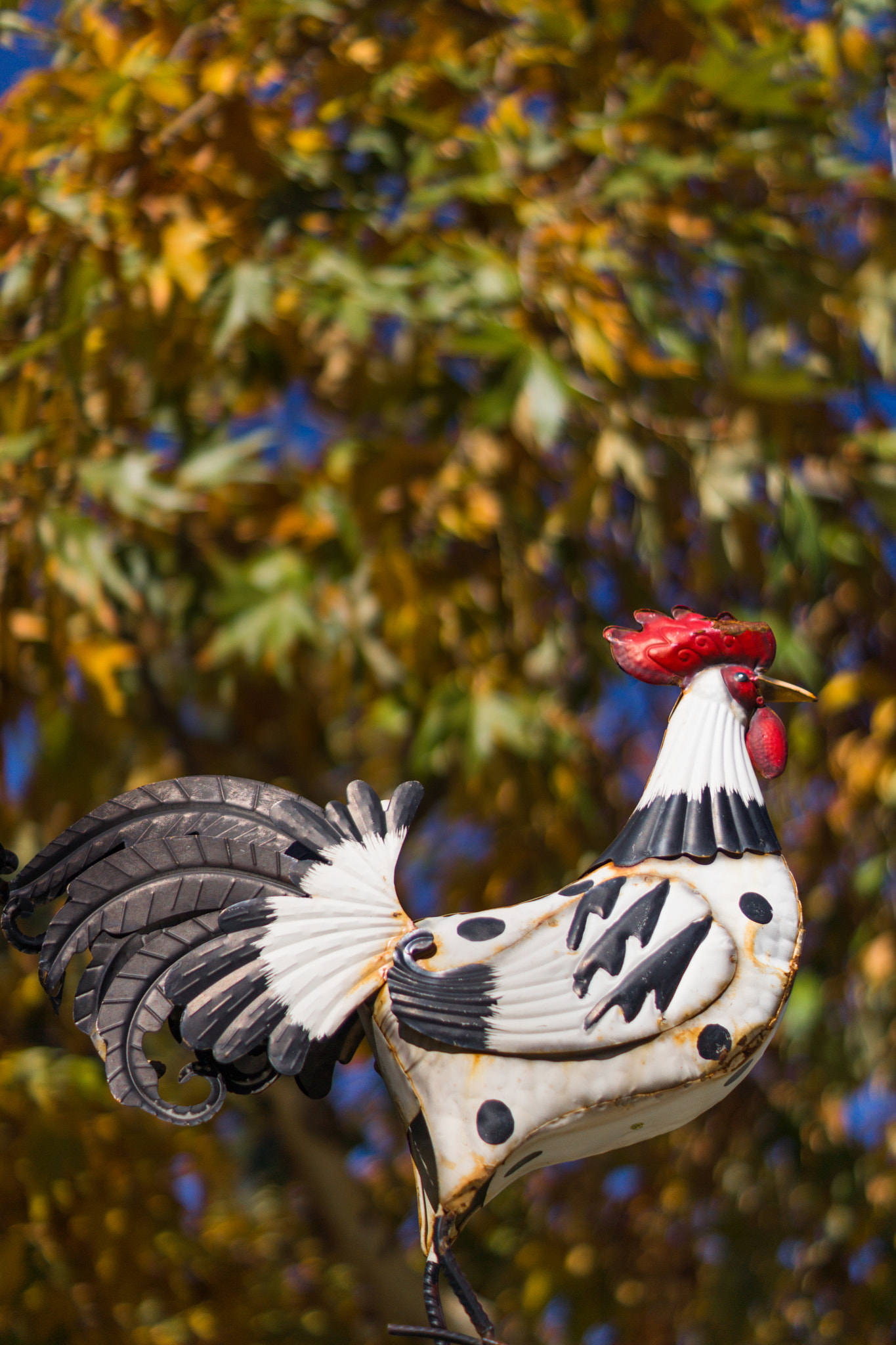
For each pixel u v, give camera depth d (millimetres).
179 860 2572
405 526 8523
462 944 2438
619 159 8195
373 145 8578
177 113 7883
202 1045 2389
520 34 8641
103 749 8680
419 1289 9305
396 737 9484
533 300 8055
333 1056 2547
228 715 9938
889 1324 9617
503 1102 2299
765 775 2947
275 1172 12016
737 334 8125
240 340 8438
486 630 8781
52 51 8594
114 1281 8062
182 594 9148
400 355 8750
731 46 7680
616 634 2879
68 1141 7961
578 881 2594
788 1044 9359
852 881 9156
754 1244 9969
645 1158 10250
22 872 2545
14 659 7941
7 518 7871
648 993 2338
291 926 2500
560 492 9055
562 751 8383
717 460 8203
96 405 8398
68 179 7840
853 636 9531
